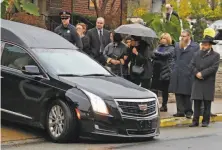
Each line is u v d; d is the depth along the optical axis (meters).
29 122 21.69
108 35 30.20
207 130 26.30
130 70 28.30
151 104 21.94
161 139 23.00
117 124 20.58
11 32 23.25
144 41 28.22
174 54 28.78
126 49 28.50
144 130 21.36
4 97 22.30
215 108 33.69
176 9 52.09
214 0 62.00
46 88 21.16
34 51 22.36
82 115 20.31
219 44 46.12
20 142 20.86
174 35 37.62
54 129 20.97
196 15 57.56
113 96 20.73
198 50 28.05
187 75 28.05
